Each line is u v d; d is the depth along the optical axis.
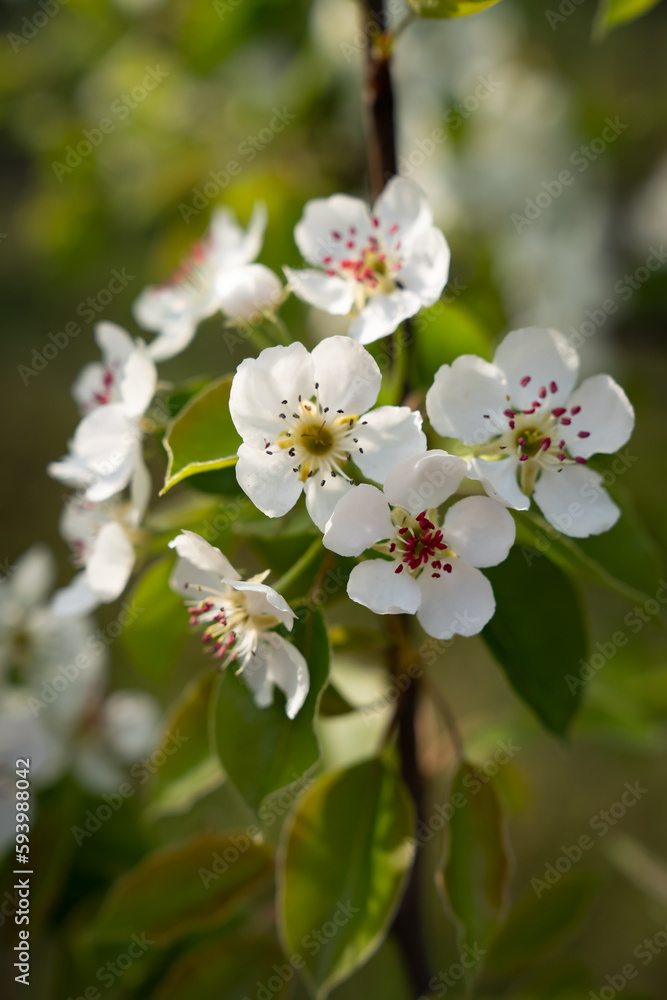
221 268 0.43
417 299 0.40
